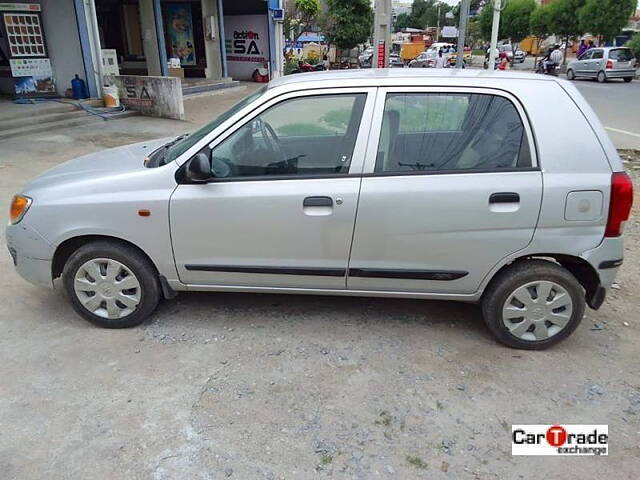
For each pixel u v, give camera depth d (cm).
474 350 343
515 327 338
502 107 318
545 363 331
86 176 348
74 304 358
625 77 2539
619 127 1220
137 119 1272
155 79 1273
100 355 331
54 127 1104
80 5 1228
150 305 357
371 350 341
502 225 315
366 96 324
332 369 321
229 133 329
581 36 3622
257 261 339
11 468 245
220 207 326
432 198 314
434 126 322
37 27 1237
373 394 299
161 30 1709
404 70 357
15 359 325
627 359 337
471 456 258
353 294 348
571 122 313
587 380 315
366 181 319
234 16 2217
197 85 1759
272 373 316
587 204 310
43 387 300
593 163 312
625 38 3728
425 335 359
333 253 331
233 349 339
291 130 327
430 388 305
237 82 1955
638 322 383
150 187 332
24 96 1258
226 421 277
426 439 268
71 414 280
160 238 336
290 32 3027
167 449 258
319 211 322
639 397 301
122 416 279
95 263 347
